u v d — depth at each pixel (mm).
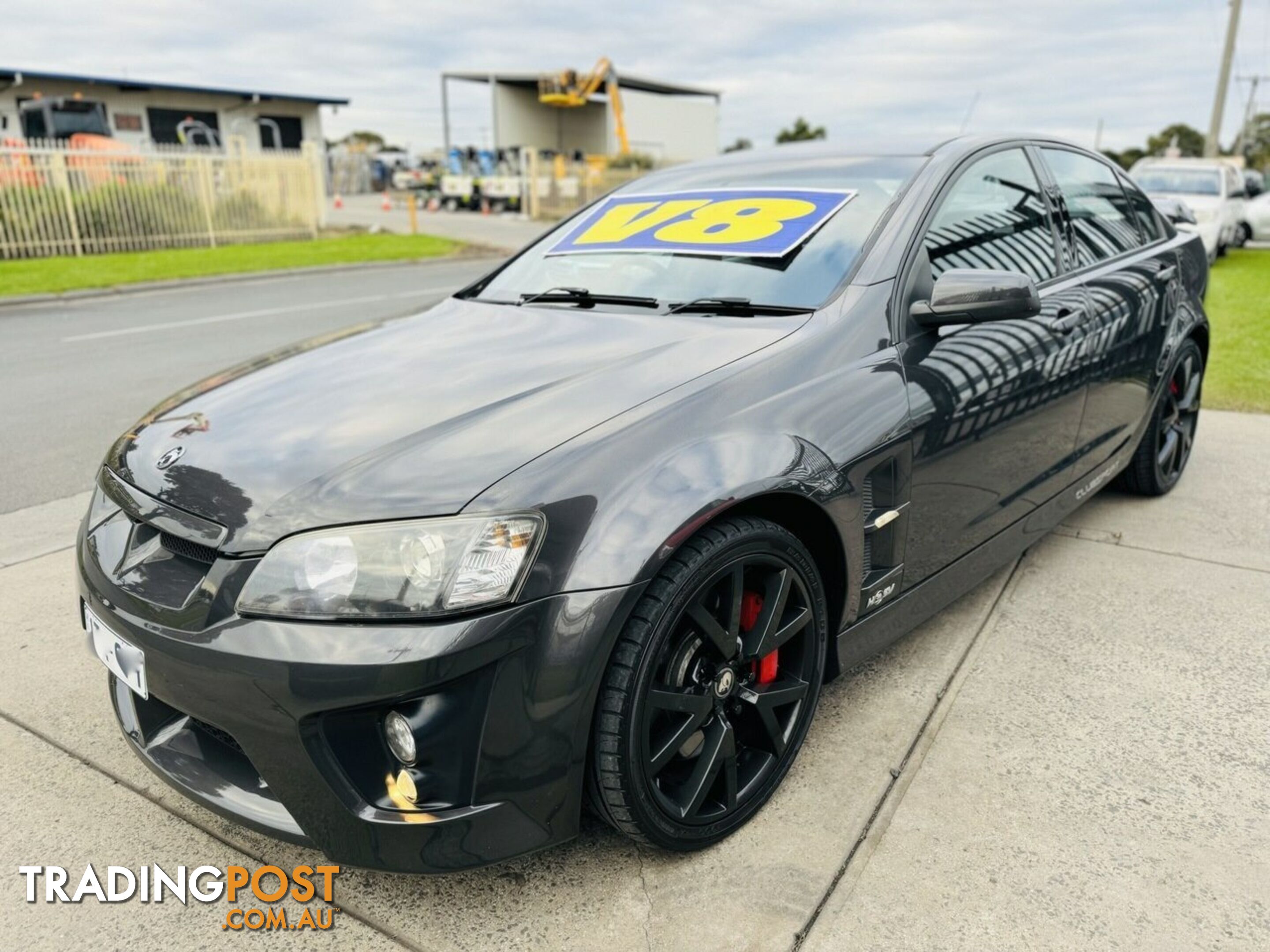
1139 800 2135
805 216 2668
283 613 1633
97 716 2559
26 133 19516
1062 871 1921
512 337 2467
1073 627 2941
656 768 1834
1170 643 2836
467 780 1664
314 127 32750
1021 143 3166
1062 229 3199
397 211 31156
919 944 1748
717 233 2746
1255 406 5531
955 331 2510
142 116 28672
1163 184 14258
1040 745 2344
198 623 1699
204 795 1849
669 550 1731
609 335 2375
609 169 31391
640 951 1752
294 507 1722
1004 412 2607
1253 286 11023
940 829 2051
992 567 2846
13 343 8180
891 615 2420
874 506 2211
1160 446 3889
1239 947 1729
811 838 2031
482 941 1790
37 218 15008
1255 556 3443
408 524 1640
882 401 2203
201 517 1800
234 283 13055
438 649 1583
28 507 4113
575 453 1768
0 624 3064
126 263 14328
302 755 1646
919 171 2713
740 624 1999
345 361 2422
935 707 2518
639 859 1988
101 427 5363
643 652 1740
